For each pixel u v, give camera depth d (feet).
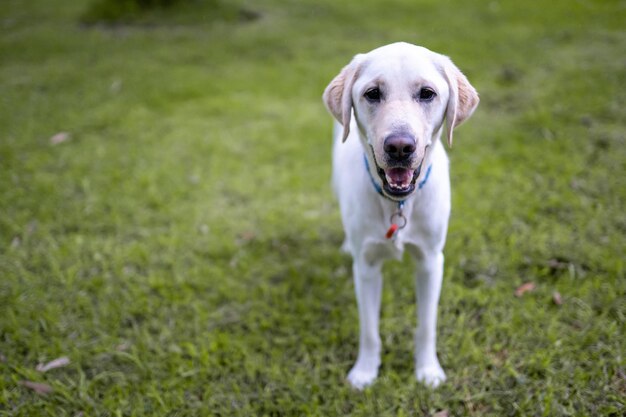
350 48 13.62
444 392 5.55
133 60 13.48
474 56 12.44
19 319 6.37
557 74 10.97
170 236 7.51
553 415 5.27
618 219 7.10
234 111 10.43
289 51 13.74
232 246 7.29
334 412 5.47
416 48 5.00
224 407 5.55
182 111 10.53
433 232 5.38
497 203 7.59
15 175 8.58
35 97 11.27
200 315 6.40
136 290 6.68
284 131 9.57
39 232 7.52
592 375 5.51
